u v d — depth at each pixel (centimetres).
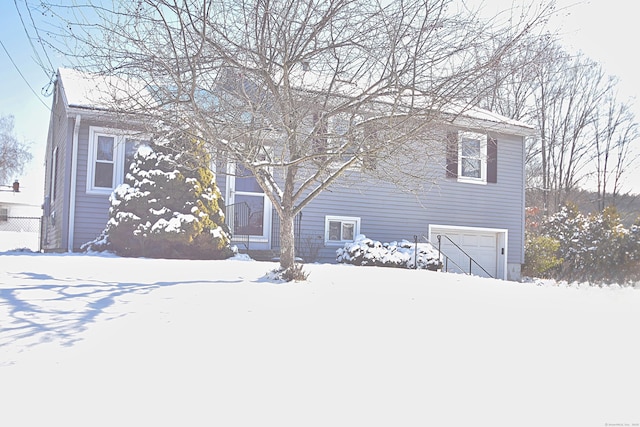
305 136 636
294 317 430
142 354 320
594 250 1698
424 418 244
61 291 490
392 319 443
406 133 560
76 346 329
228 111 564
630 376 312
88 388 262
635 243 1614
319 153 589
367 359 330
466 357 345
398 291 588
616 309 555
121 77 609
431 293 591
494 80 577
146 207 928
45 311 412
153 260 784
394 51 530
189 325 391
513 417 247
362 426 232
